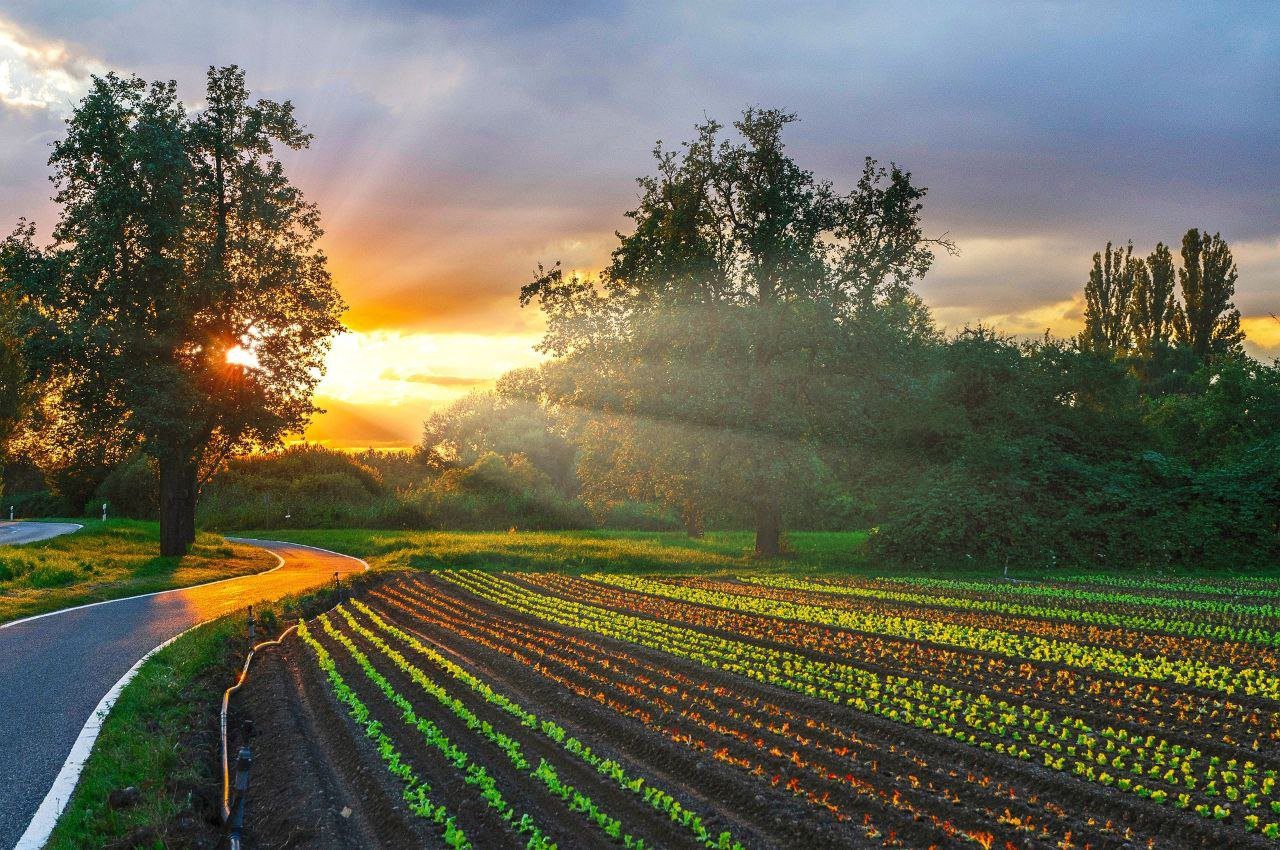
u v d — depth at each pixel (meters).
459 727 10.92
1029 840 7.61
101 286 33.97
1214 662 15.31
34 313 33.56
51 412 38.97
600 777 9.12
